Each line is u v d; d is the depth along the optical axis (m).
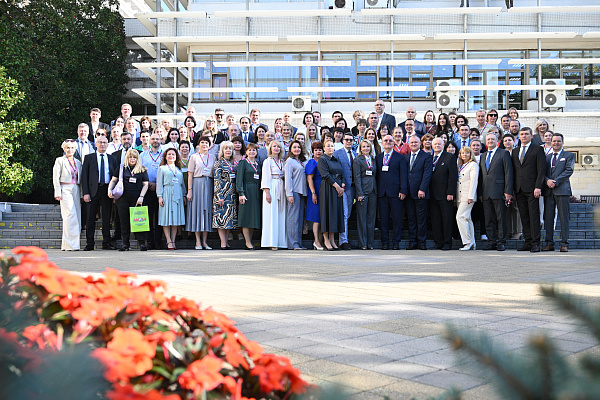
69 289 1.51
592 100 22.47
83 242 12.84
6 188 18.31
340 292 5.54
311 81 22.64
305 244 12.34
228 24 22.05
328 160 11.40
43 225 13.92
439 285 6.00
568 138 20.47
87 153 12.54
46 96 23.11
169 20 22.00
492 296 5.23
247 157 11.89
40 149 23.28
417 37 20.81
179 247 12.45
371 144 11.91
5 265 1.55
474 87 20.19
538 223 11.15
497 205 11.48
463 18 21.77
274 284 6.12
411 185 11.89
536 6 21.02
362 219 11.91
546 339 0.87
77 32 25.94
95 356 1.21
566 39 22.06
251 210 11.66
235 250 11.57
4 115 18.17
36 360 1.14
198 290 5.64
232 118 13.05
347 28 21.92
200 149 11.96
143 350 1.39
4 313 1.35
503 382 0.85
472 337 0.93
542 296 0.95
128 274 1.88
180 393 1.46
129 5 30.84
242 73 22.69
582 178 22.81
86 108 25.39
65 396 1.08
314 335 3.67
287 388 1.60
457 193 11.84
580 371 0.85
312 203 11.68
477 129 13.35
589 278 6.52
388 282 6.27
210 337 1.72
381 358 3.08
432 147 11.91
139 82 30.77
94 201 11.94
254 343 1.73
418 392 2.46
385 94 22.55
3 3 21.25
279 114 20.70
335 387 1.09
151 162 12.08
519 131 12.30
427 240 12.41
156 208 12.09
